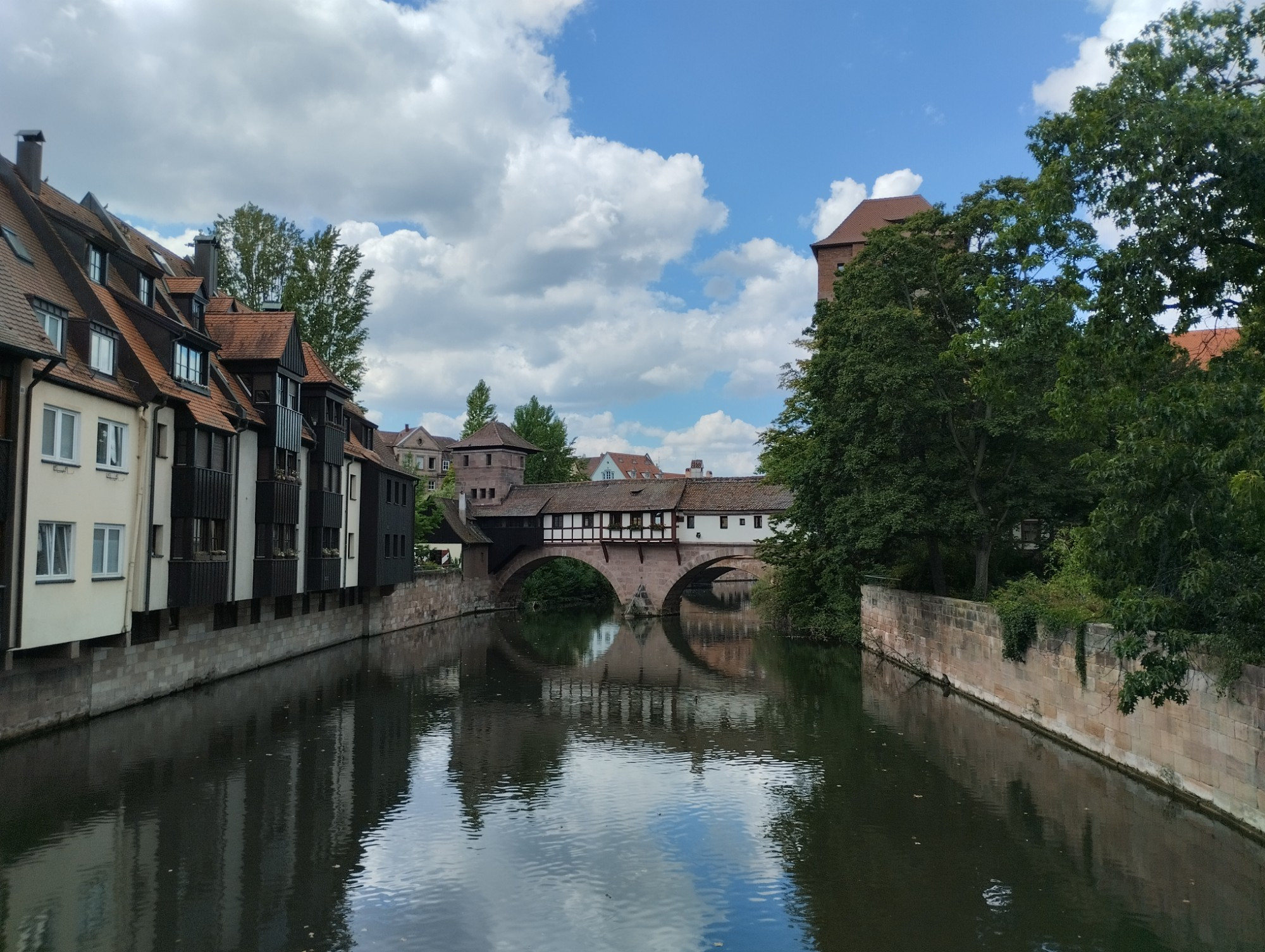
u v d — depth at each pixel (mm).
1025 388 23906
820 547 37781
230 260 41281
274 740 19078
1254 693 12547
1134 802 14688
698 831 13836
